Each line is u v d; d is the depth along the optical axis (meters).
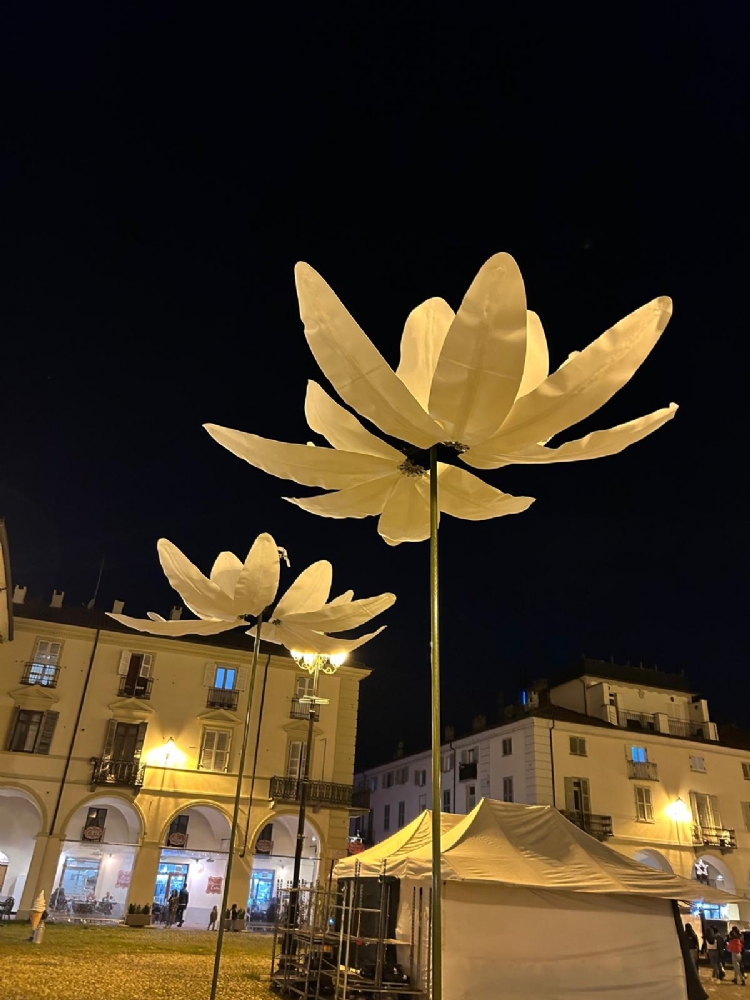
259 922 27.98
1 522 16.55
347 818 26.89
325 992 10.30
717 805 30.72
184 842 26.97
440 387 3.10
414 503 4.35
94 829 25.56
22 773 24.22
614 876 10.10
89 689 25.91
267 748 27.00
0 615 21.73
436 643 3.26
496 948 9.27
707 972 21.61
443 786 35.59
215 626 6.18
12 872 25.64
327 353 3.20
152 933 20.81
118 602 28.59
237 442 3.90
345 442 3.90
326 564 6.23
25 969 11.58
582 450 3.70
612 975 9.60
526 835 10.51
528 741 29.61
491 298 2.88
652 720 33.28
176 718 26.42
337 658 12.84
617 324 3.21
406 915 10.70
